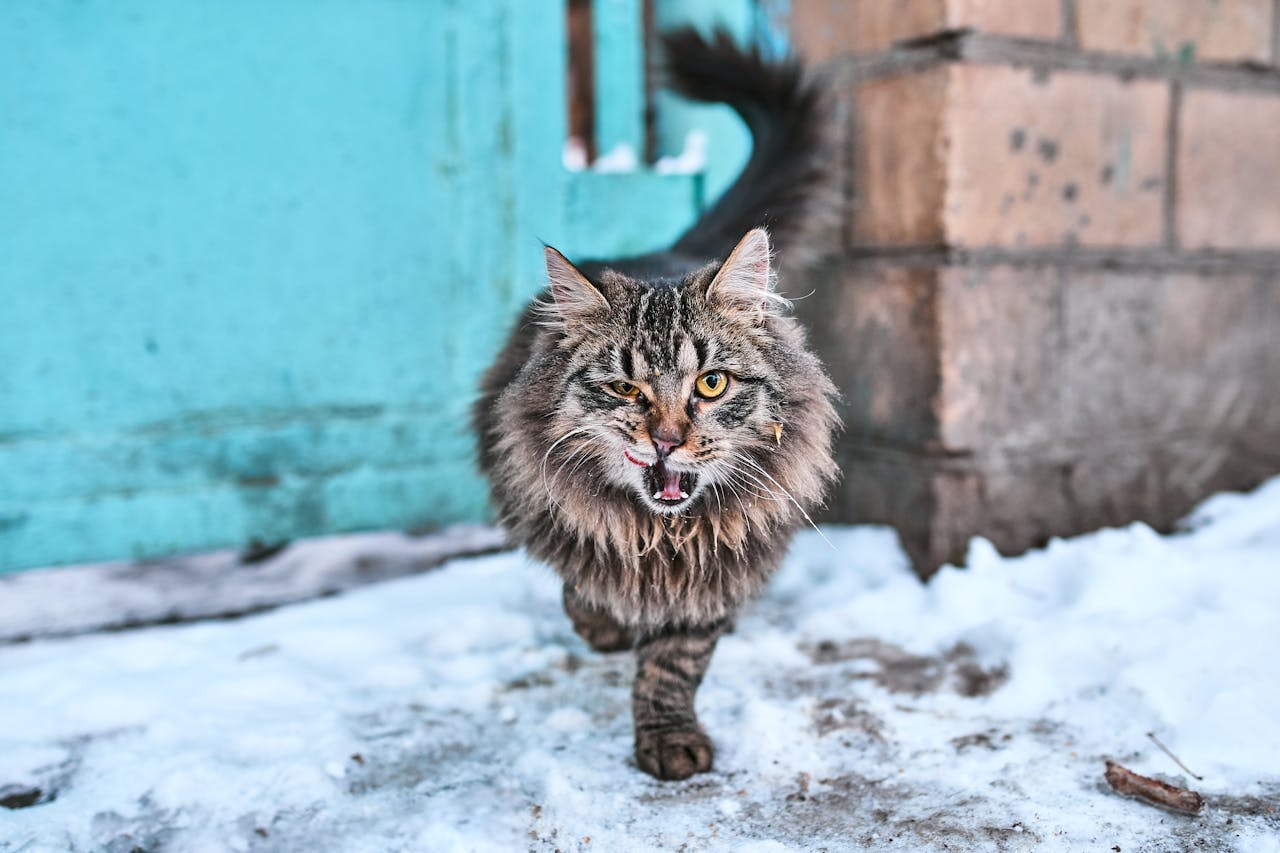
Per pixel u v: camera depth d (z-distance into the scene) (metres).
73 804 0.98
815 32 1.52
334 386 1.61
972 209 1.37
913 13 1.38
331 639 1.28
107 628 1.33
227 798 0.99
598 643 1.26
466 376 1.68
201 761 1.03
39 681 1.18
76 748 1.07
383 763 1.05
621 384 1.03
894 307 1.43
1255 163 1.53
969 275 1.38
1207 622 1.16
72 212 1.45
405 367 1.64
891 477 1.46
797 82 1.46
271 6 1.52
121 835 0.95
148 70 1.47
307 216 1.57
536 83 1.67
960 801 0.97
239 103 1.52
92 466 1.49
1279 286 1.57
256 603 1.41
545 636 1.31
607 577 1.07
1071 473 1.46
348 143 1.58
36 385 1.46
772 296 1.07
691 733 1.05
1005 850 0.91
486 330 1.68
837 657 1.24
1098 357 1.46
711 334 1.04
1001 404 1.41
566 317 1.06
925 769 1.02
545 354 1.07
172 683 1.17
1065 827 0.93
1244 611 1.18
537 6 1.66
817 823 0.95
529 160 1.68
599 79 1.93
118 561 1.51
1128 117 1.44
